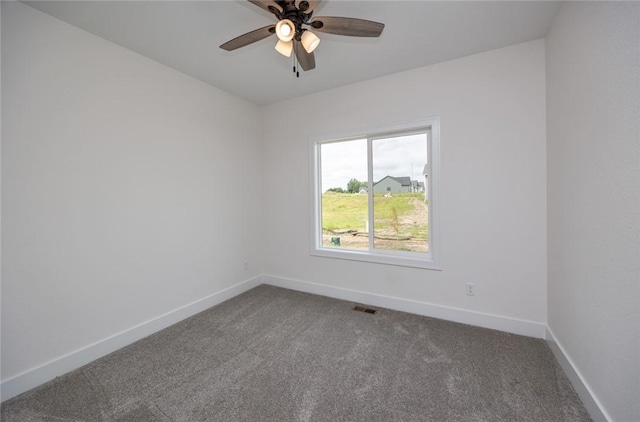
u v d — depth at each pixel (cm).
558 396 149
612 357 118
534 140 209
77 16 172
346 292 299
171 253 246
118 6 165
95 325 193
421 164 269
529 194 212
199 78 268
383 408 143
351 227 311
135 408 146
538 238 210
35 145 165
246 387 161
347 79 274
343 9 173
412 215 274
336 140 309
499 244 224
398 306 269
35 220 165
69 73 179
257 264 351
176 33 194
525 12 175
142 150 222
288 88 296
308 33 156
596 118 129
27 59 161
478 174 229
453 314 243
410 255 273
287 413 141
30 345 163
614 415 116
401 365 180
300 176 326
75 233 183
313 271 321
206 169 280
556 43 180
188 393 157
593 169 133
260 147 354
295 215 332
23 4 159
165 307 240
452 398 149
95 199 193
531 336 213
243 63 240
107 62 200
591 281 136
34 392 158
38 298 167
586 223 141
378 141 289
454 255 241
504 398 148
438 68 242
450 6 170
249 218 338
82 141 186
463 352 193
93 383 166
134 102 217
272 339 216
